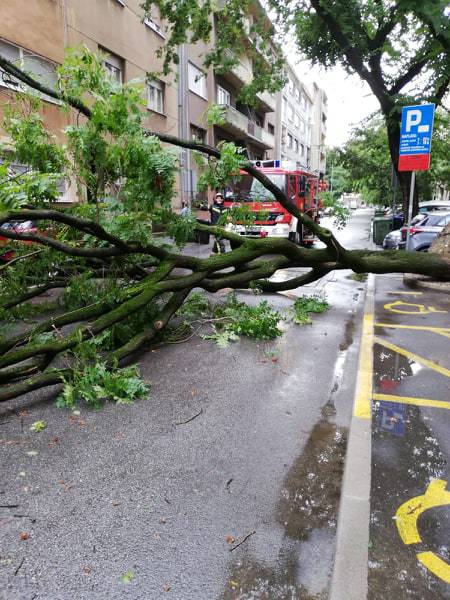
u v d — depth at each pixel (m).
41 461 3.47
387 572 2.43
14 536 2.70
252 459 3.55
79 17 15.60
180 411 4.34
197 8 13.39
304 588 2.37
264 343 6.39
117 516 2.88
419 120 10.45
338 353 6.01
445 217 13.83
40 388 4.78
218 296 9.20
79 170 5.70
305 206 18.38
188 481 3.25
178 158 5.23
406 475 3.27
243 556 2.58
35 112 6.18
